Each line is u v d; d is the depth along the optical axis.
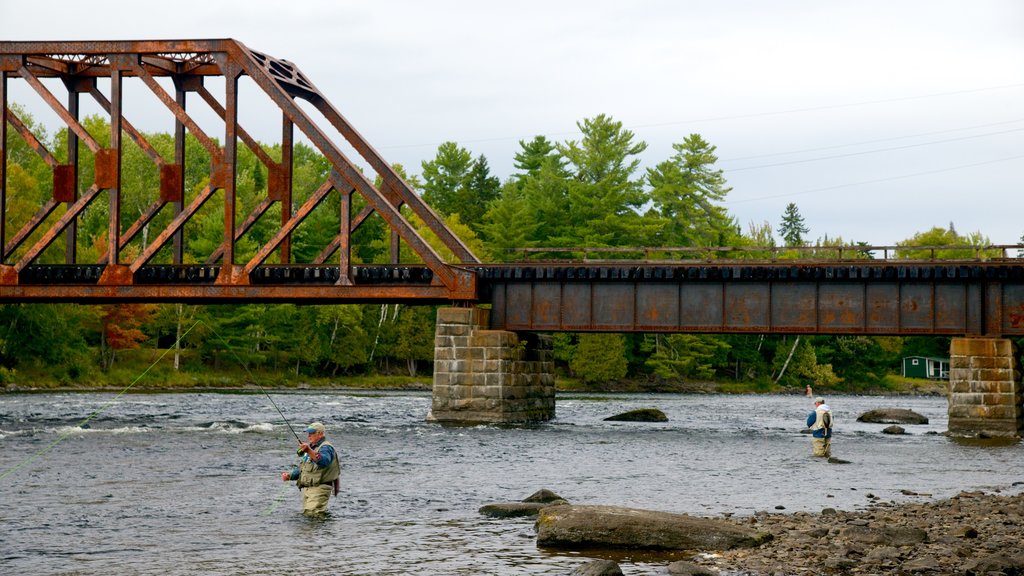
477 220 168.00
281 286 57.19
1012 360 49.19
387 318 128.25
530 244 137.75
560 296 56.06
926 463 35.38
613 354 127.44
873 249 51.84
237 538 19.70
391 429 48.91
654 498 25.66
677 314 54.66
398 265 57.53
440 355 54.78
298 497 24.77
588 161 143.50
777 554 18.00
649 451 38.91
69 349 90.25
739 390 135.50
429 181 173.62
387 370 130.25
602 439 44.59
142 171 124.31
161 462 32.09
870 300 52.28
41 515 21.98
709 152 145.12
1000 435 48.72
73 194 60.03
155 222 125.31
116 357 103.56
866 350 144.75
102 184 59.09
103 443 38.47
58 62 62.69
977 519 21.84
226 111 57.53
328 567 17.34
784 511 23.69
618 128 144.25
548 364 61.16
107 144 124.31
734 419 64.62
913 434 50.31
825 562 17.28
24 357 87.69
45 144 120.31
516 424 54.38
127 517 21.86
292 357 119.94
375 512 22.78
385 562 17.73
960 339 49.97
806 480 29.92
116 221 58.97
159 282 58.66
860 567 16.95
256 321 112.31
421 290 56.22
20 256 90.12
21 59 59.00
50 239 59.47
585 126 144.88
